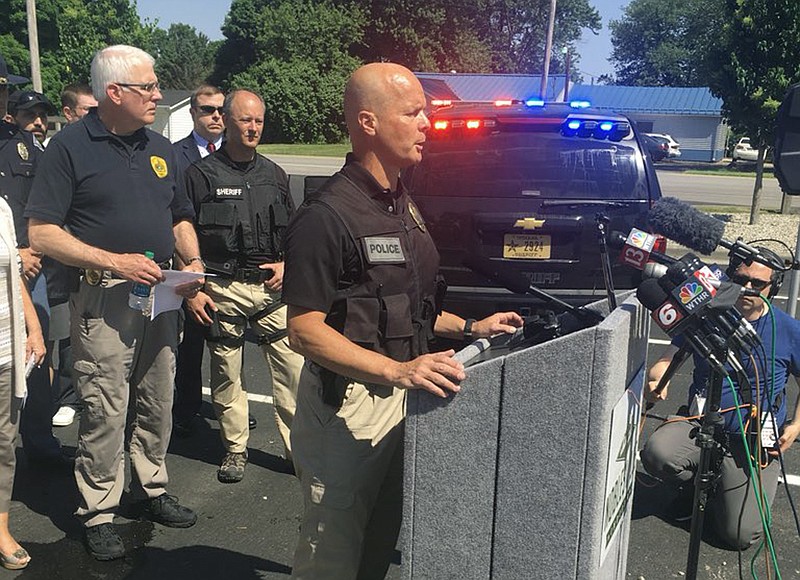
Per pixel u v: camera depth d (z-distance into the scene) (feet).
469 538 6.06
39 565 10.23
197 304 12.01
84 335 9.82
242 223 12.04
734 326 6.72
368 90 6.40
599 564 6.09
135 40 127.85
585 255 13.62
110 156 9.65
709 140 143.02
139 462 11.18
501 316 7.54
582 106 16.10
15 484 12.56
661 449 11.28
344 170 6.59
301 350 6.29
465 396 5.84
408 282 6.63
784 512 12.16
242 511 11.82
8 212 9.50
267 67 153.38
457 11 181.16
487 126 14.49
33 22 63.46
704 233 6.94
